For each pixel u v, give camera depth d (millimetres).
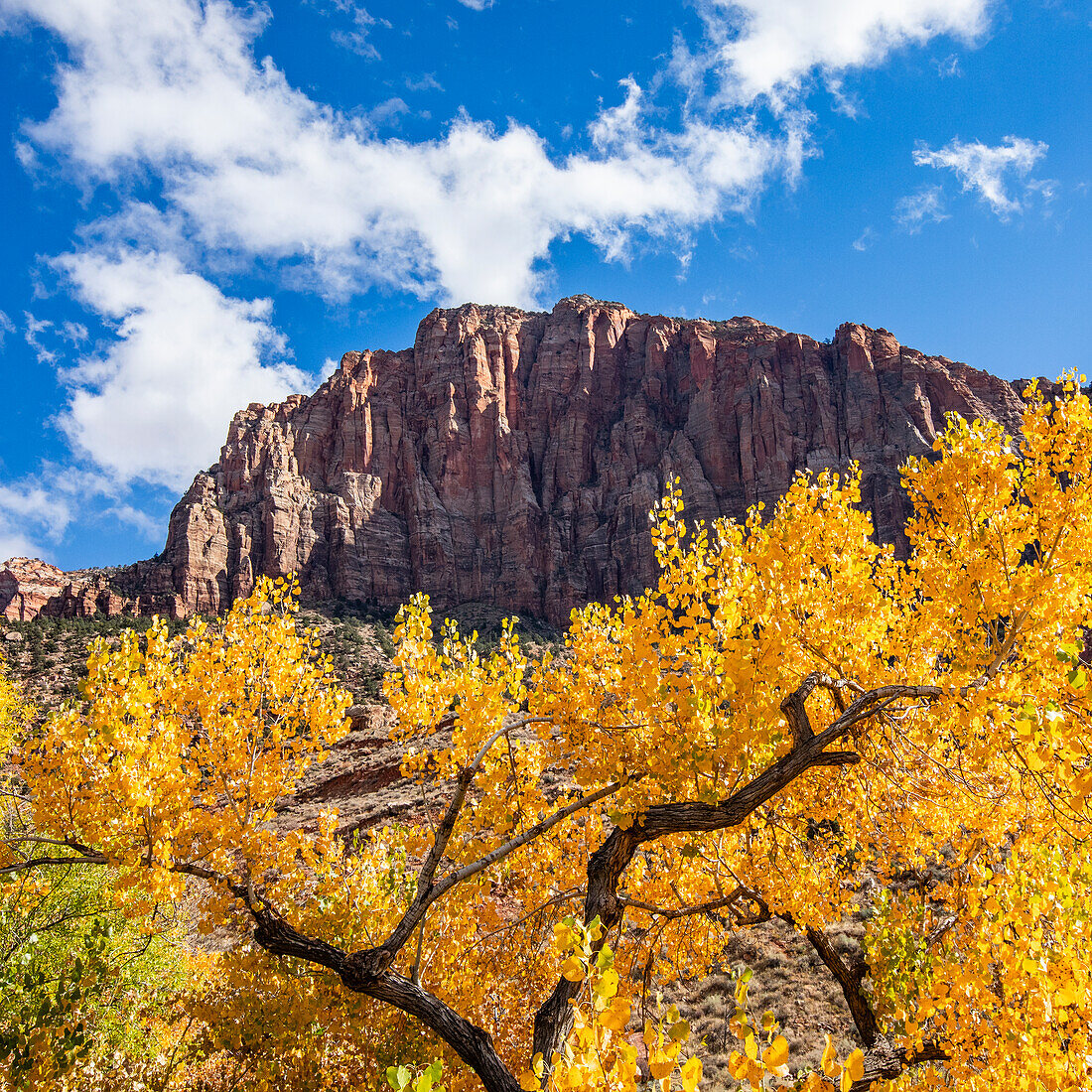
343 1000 8141
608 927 6090
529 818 7734
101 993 8359
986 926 5281
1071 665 4039
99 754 6676
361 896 8359
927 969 7352
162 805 6723
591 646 6965
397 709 7523
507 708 7336
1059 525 6902
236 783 7410
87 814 6551
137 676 6957
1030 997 4375
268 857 7453
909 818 7969
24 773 6770
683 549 6289
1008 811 6730
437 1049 7762
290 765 7621
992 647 6727
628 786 6109
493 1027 8156
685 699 5609
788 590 6809
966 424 7891
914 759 6723
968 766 6129
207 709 7566
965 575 7207
